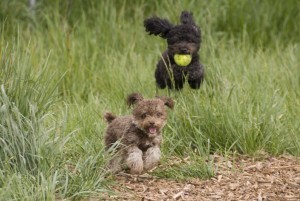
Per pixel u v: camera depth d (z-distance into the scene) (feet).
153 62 115.44
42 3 130.62
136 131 74.02
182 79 95.14
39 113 73.20
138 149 73.67
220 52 116.98
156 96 77.41
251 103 89.97
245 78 101.19
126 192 71.10
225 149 81.56
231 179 75.72
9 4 129.29
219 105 86.89
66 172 67.92
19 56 75.31
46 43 119.14
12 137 69.00
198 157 80.28
